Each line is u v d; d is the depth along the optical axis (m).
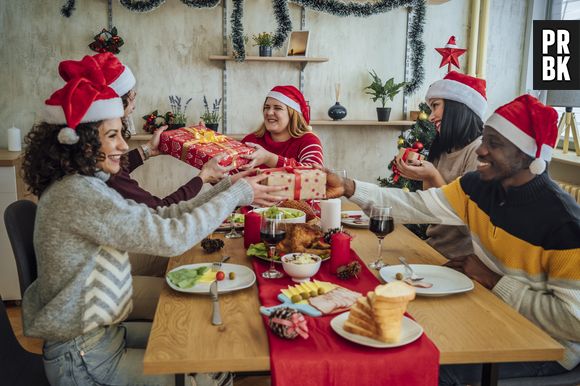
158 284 2.29
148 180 4.41
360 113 4.43
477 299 1.63
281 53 4.24
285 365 1.24
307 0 4.17
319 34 4.29
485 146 1.80
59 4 4.04
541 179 1.76
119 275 1.58
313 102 4.37
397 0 4.19
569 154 3.72
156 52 4.18
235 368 1.27
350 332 1.36
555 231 1.67
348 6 4.18
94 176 1.60
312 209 2.52
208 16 4.17
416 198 2.14
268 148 3.13
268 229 1.75
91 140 1.54
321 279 1.76
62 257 1.52
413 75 4.37
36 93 4.12
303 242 1.94
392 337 1.31
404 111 4.44
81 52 4.12
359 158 4.53
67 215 1.51
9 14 4.02
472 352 1.32
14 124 4.13
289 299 1.56
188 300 1.61
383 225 1.86
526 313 1.67
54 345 1.56
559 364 1.72
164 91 4.24
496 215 1.87
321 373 1.25
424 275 1.79
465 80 2.51
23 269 1.71
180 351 1.30
